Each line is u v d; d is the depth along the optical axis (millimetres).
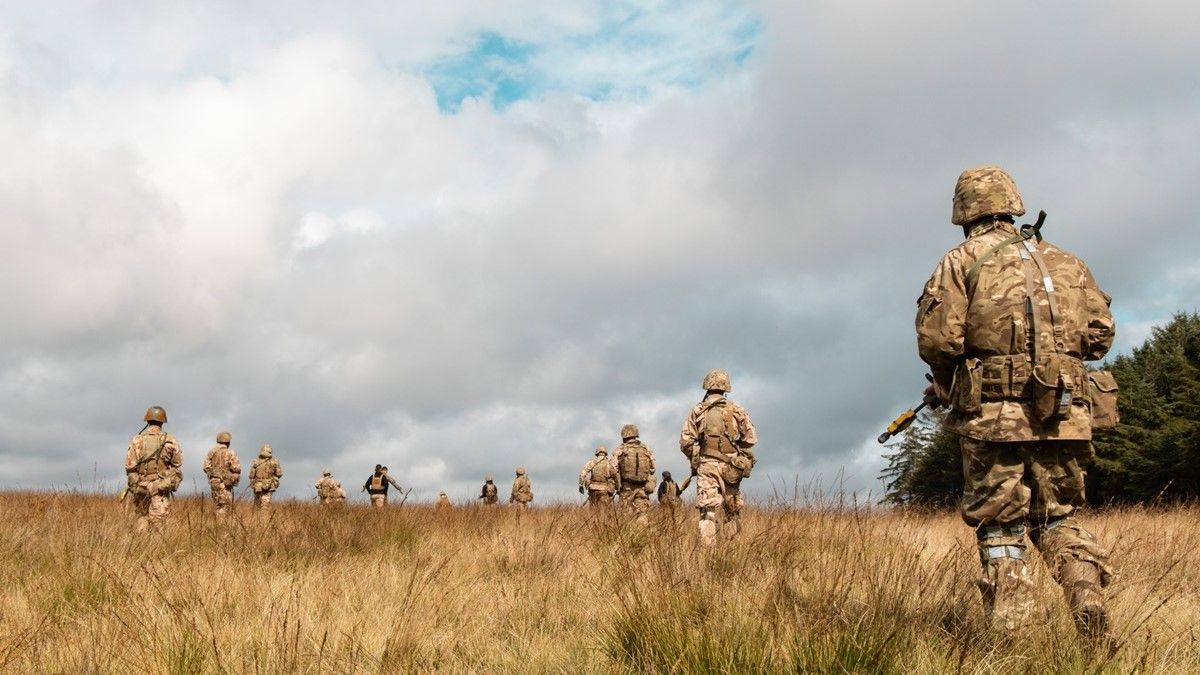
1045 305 3805
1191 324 28750
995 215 4117
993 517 3775
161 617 4293
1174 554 5828
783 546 5609
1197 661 3385
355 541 8266
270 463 21203
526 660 3908
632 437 14086
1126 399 26688
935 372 4117
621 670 3568
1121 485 25250
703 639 3420
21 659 3812
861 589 4250
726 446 8617
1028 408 3754
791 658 3314
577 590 5430
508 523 9891
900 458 25016
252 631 4148
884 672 3250
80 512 9805
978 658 3295
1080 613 3482
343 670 3645
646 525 7566
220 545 7426
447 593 5141
